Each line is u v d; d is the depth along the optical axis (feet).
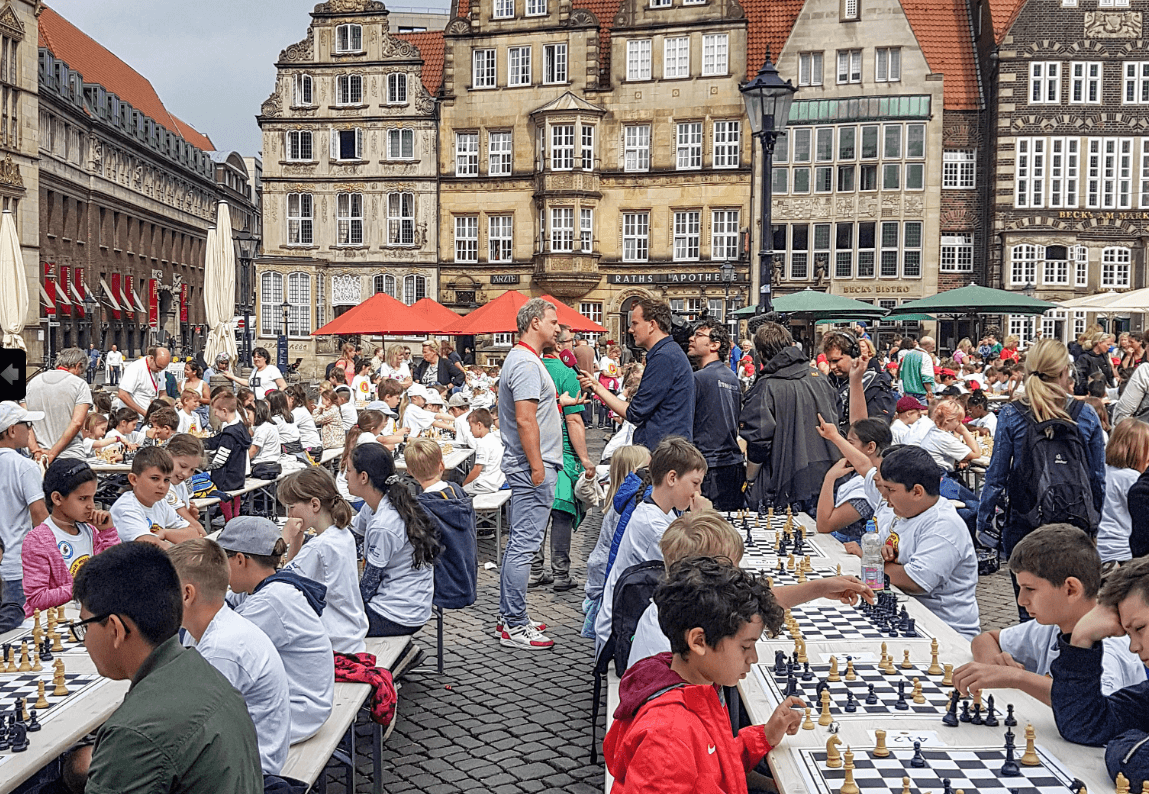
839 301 83.76
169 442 28.25
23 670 16.66
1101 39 143.23
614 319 154.51
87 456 41.27
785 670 15.62
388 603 23.57
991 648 16.10
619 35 152.35
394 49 158.40
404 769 20.81
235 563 16.75
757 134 45.47
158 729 9.87
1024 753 12.26
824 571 21.80
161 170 271.69
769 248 45.24
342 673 18.74
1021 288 144.97
